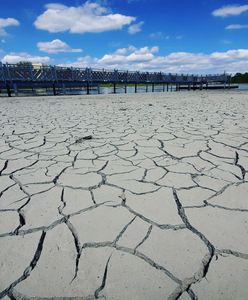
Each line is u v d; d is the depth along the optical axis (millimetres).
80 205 1183
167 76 14922
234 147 2105
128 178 1490
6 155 1983
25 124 3414
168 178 1479
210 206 1148
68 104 6430
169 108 5324
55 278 755
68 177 1521
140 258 828
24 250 880
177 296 684
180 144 2232
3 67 7996
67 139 2494
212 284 719
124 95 10922
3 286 731
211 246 877
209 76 18578
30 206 1181
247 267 779
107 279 746
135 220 1050
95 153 2000
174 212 1104
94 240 926
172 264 798
